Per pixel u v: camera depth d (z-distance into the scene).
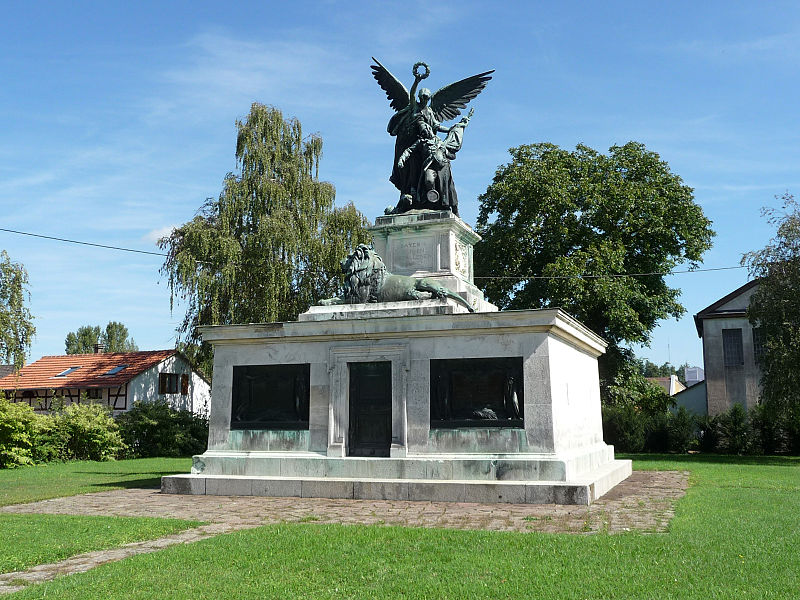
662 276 37.00
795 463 26.59
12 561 8.25
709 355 42.16
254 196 36.16
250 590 6.86
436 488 13.21
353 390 15.27
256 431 15.75
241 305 35.03
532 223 36.75
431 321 14.60
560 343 15.09
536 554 8.12
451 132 19.41
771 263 29.09
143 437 33.56
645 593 6.48
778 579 6.88
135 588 6.97
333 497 13.80
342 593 6.72
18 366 31.67
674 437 36.59
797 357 28.06
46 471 23.16
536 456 13.62
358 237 37.75
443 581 7.05
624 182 36.34
